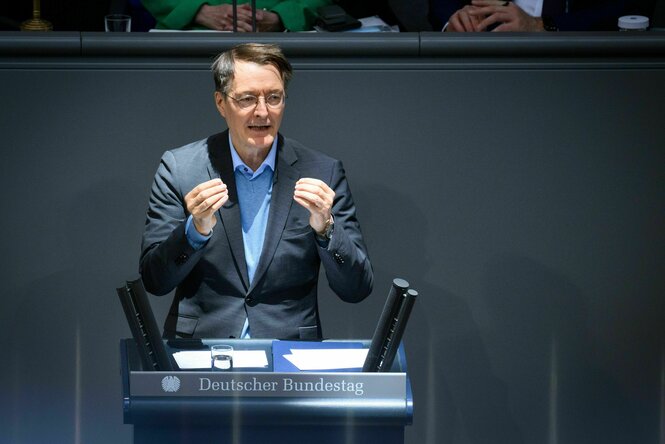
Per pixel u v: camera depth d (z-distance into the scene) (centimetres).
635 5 1433
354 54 1110
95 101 1115
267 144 943
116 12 1500
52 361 1148
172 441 779
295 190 906
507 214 1148
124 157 1126
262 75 927
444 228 1149
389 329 783
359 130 1131
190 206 884
